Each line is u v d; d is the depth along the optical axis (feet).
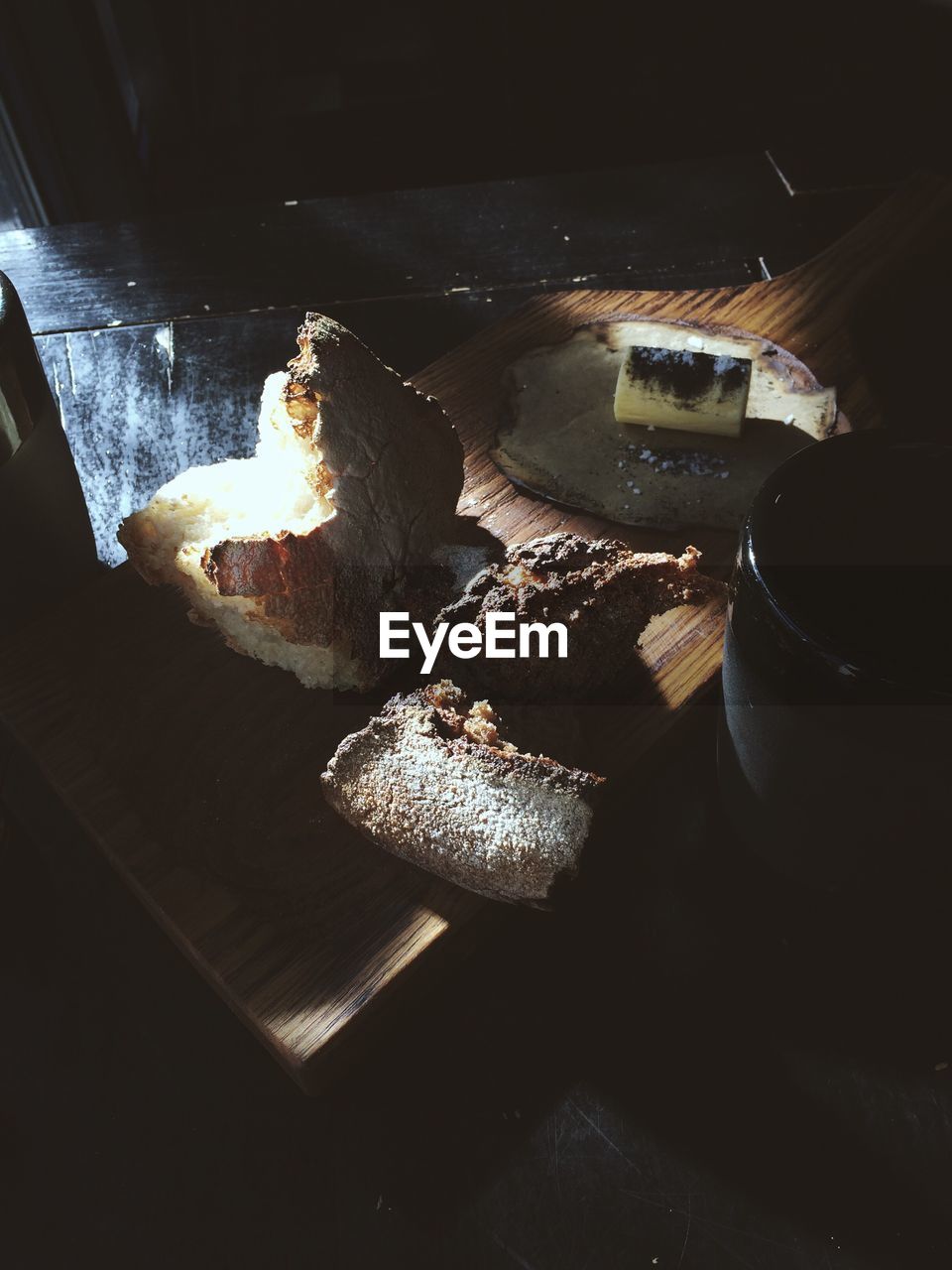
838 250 1.57
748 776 0.97
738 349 1.45
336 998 0.90
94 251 1.69
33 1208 0.89
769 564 0.83
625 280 1.63
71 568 1.22
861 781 0.84
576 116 2.91
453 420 1.37
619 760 1.04
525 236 1.70
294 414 1.05
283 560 1.00
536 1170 0.89
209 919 0.95
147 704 1.10
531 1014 0.97
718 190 1.76
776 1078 0.93
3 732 1.19
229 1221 0.88
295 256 1.67
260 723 1.09
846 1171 0.89
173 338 1.56
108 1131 0.92
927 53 2.78
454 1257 0.86
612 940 1.00
